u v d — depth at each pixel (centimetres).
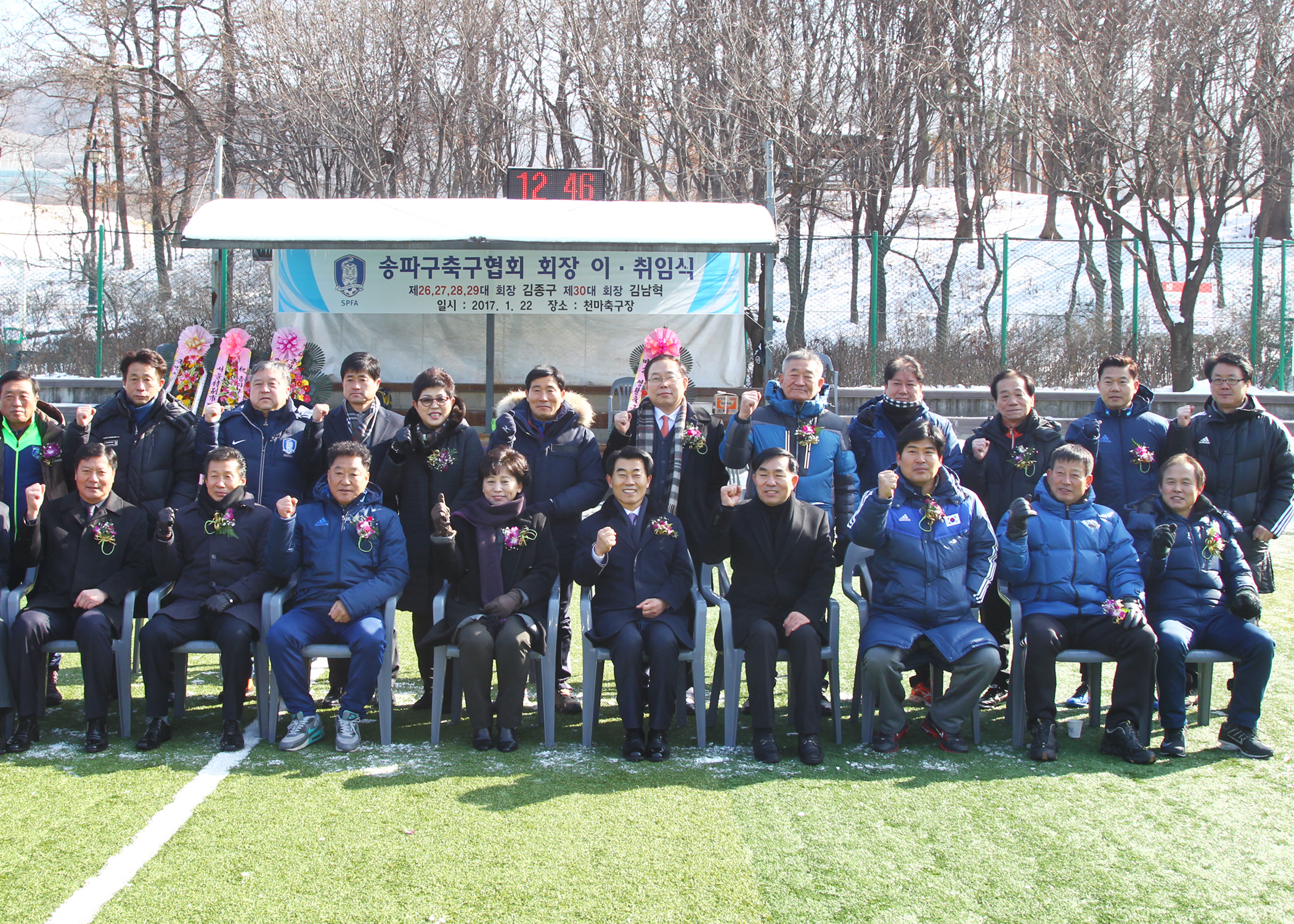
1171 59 1396
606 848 323
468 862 313
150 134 1941
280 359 791
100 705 411
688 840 329
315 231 860
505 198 976
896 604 429
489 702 417
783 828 339
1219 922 283
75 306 1372
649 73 1620
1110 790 373
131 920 279
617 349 1056
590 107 1720
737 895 295
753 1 1562
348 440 481
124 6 1920
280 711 465
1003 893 298
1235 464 475
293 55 1648
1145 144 1430
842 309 1420
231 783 374
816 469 479
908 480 436
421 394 466
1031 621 416
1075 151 1529
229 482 445
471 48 1706
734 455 455
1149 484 481
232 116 1748
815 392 488
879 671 411
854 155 1521
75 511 438
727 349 1045
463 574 436
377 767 392
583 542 438
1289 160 1488
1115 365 488
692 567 448
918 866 313
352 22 1658
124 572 439
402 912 284
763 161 1521
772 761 399
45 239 2475
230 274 1189
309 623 421
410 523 464
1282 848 326
